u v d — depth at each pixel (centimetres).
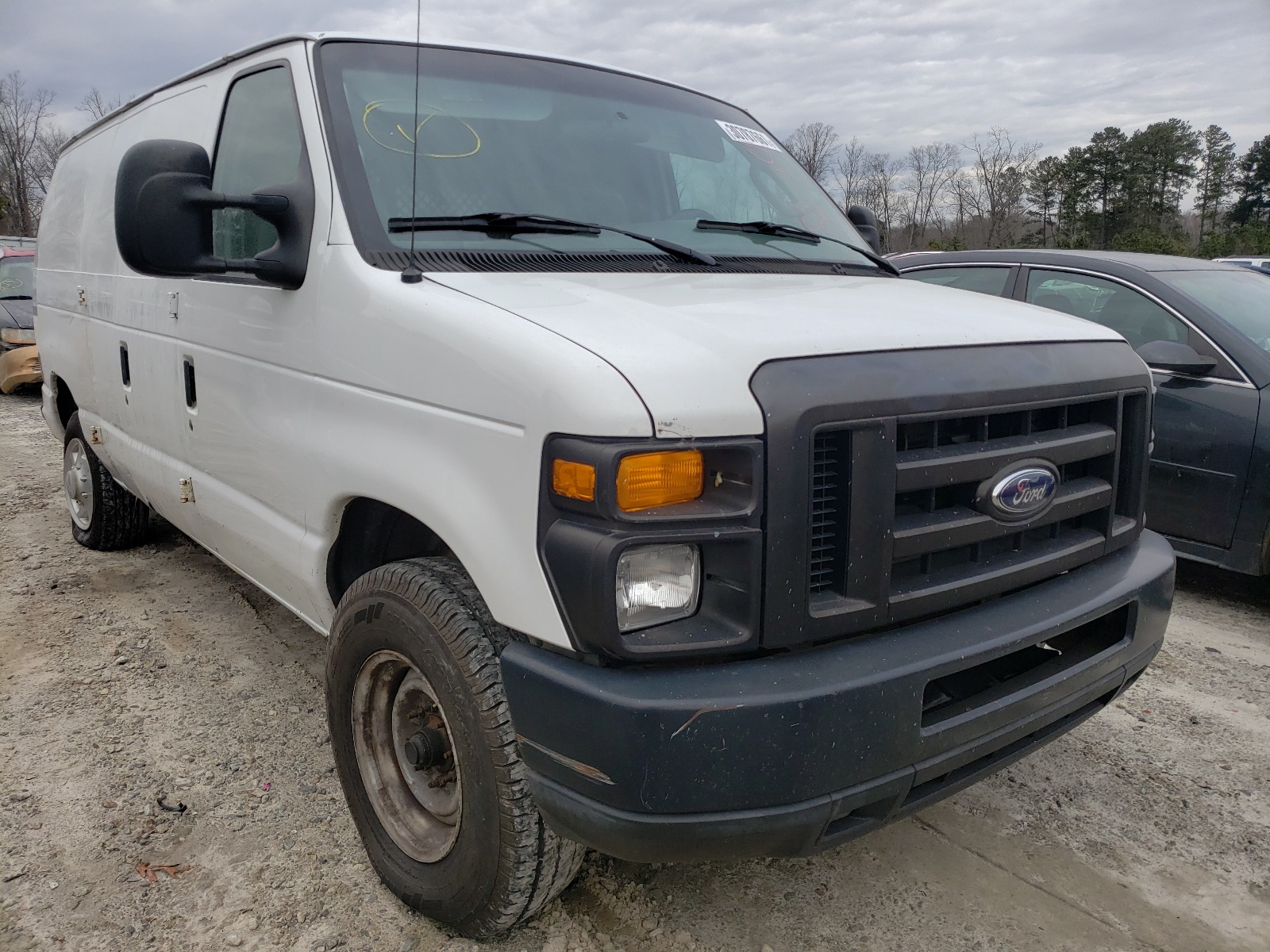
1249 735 342
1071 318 262
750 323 197
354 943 231
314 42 278
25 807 283
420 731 236
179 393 335
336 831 276
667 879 257
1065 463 223
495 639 206
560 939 233
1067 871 265
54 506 629
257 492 289
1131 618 237
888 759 184
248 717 341
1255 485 432
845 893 254
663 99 337
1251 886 260
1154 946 236
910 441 195
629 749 169
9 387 1124
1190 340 464
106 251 412
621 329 189
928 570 202
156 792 293
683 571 178
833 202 369
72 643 403
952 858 271
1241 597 486
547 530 179
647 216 287
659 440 170
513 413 186
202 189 235
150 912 240
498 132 281
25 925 235
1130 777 314
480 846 210
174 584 475
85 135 493
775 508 175
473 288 215
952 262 586
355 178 250
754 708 170
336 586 268
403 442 218
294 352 258
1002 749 220
